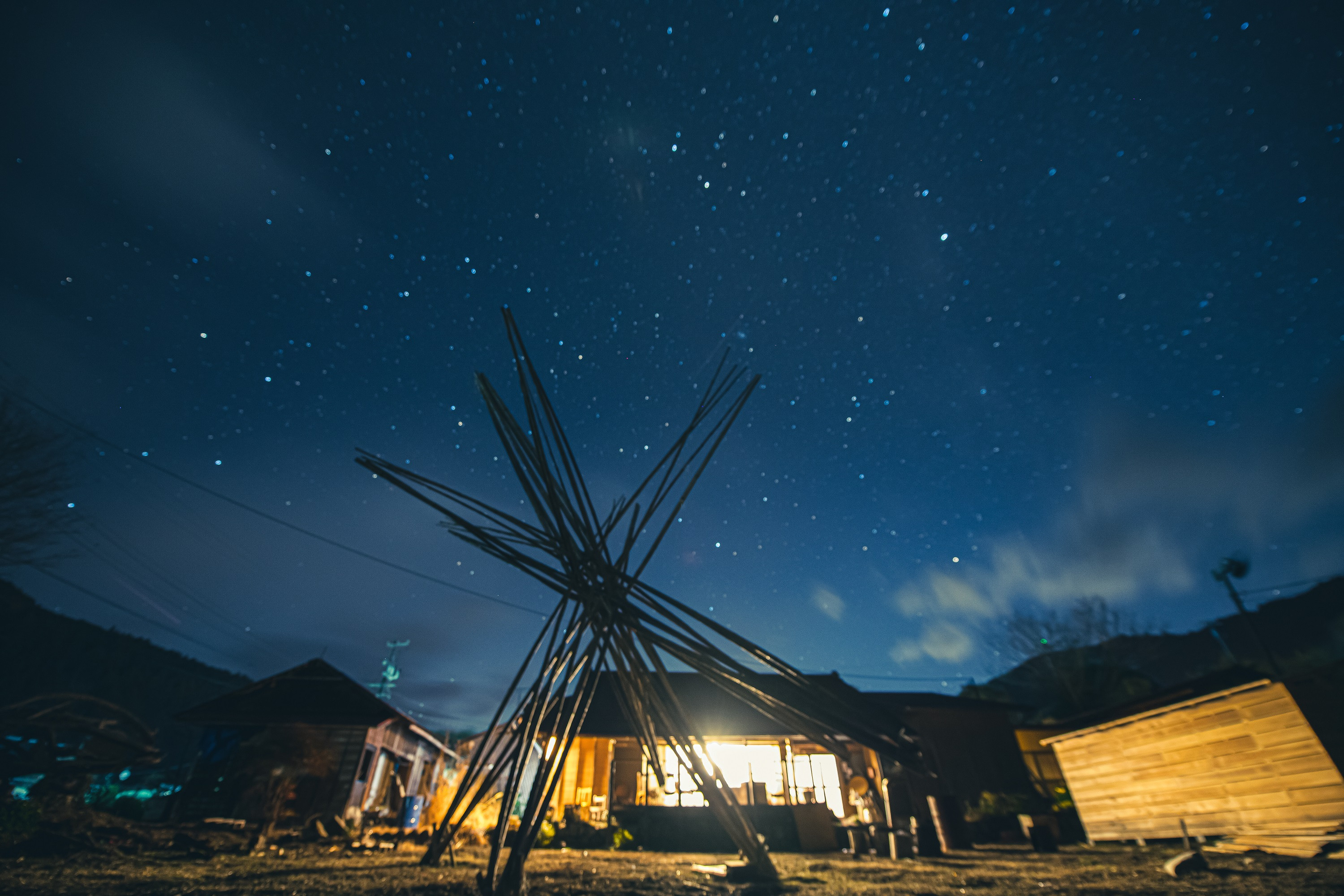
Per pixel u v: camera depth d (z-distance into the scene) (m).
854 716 3.95
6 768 7.88
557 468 4.17
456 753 17.58
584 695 4.14
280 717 13.29
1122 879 5.03
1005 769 14.94
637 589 4.16
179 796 12.05
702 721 13.23
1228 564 17.94
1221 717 7.96
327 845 8.60
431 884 4.63
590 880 5.12
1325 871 4.80
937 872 5.74
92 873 4.82
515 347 4.14
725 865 5.80
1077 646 22.19
